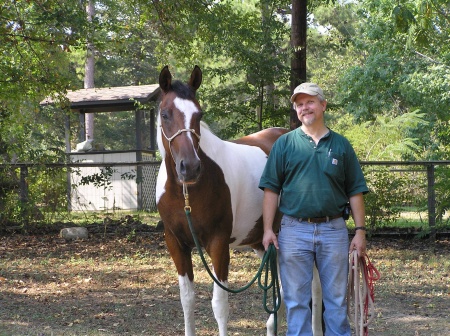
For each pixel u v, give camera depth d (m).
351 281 3.85
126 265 8.76
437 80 18.23
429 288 7.19
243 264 8.74
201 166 4.09
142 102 17.52
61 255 9.47
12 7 11.83
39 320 5.70
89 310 6.13
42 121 20.22
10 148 11.97
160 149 4.23
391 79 20.20
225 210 4.30
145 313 6.02
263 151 5.15
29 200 11.30
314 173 3.77
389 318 5.85
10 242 10.54
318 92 3.81
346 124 26.47
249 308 6.25
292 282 3.85
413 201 10.88
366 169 10.86
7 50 12.67
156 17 13.72
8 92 12.67
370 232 10.95
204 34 13.02
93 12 23.05
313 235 3.79
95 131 32.22
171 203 4.21
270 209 3.93
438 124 19.09
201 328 5.48
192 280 4.40
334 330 3.80
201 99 13.04
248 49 12.39
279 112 12.94
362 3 19.50
